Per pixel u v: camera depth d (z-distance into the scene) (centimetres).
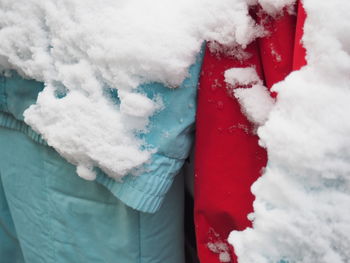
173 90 46
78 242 61
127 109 45
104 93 48
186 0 44
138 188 48
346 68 35
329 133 36
